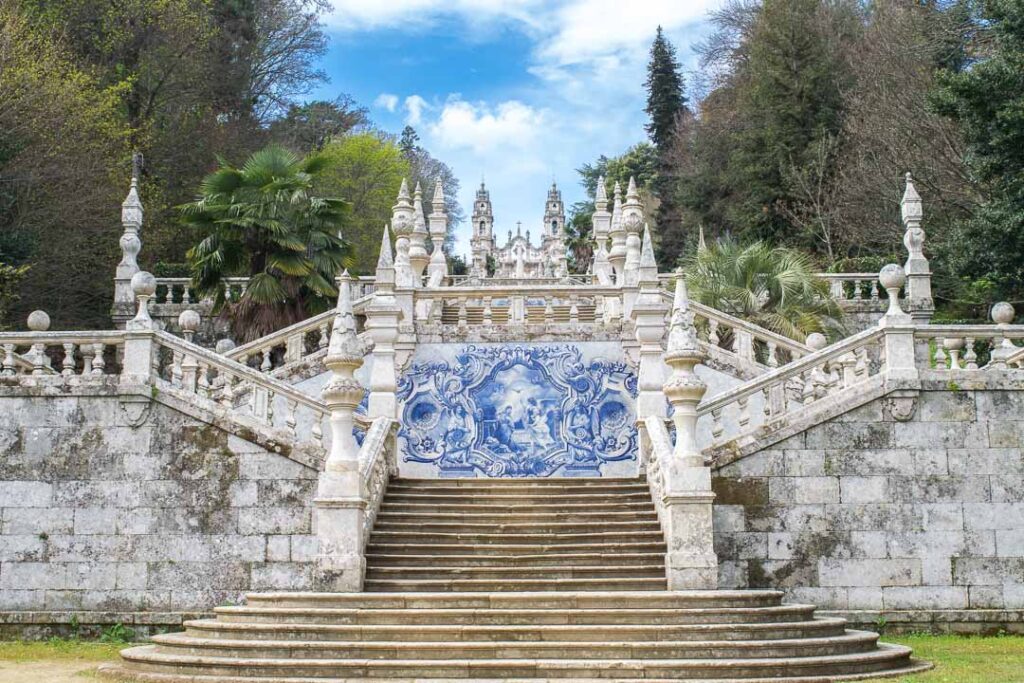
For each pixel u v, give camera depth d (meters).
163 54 40.44
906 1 41.66
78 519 15.75
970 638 14.76
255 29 51.72
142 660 11.35
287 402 18.41
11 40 29.67
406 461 19.09
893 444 15.49
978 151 25.84
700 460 13.89
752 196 44.41
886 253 38.16
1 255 28.06
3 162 28.50
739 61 54.34
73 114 30.86
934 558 15.29
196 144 41.94
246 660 10.80
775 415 16.89
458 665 10.63
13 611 15.57
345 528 13.70
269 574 15.47
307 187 25.62
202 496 15.70
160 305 29.17
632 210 20.36
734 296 24.52
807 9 46.22
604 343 19.55
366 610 11.95
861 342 16.02
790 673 10.69
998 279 25.84
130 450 15.85
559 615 11.80
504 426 19.23
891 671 11.08
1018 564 15.27
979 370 15.63
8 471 15.88
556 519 15.48
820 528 15.34
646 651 10.95
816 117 43.91
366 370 19.62
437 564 14.28
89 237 32.66
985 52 35.72
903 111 36.50
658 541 14.66
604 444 19.09
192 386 16.22
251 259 25.22
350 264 26.14
